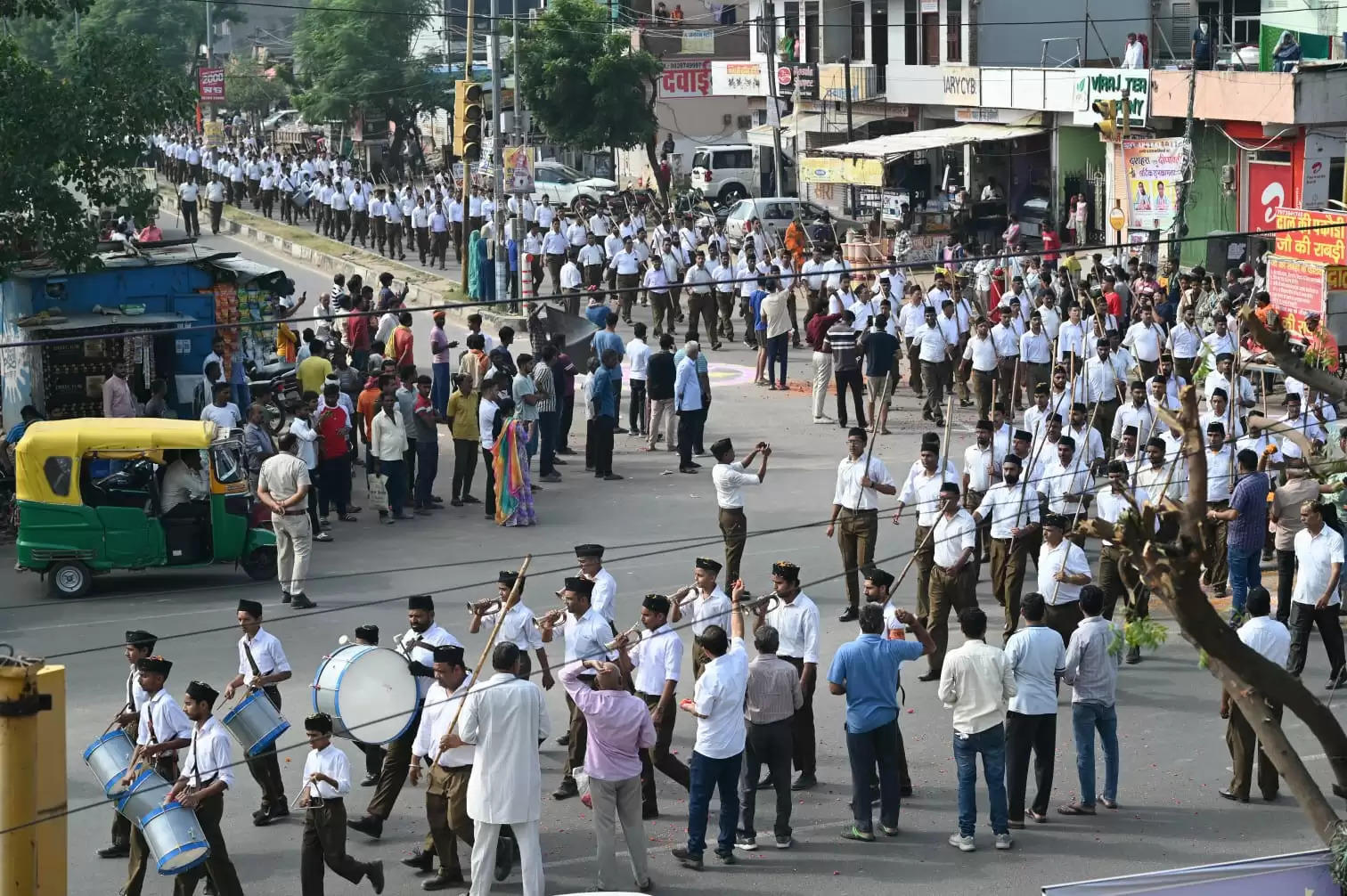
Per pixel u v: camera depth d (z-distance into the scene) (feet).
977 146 149.79
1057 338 83.87
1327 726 24.11
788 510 70.49
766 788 42.75
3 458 68.54
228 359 79.82
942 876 36.76
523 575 36.32
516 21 135.13
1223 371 66.85
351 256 148.97
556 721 47.14
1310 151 109.50
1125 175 118.52
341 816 34.96
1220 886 27.91
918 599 53.52
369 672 36.88
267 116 290.35
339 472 68.80
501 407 74.08
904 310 93.45
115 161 73.36
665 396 82.28
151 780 34.55
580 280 116.67
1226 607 55.42
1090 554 61.41
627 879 36.81
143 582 62.08
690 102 198.70
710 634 37.09
